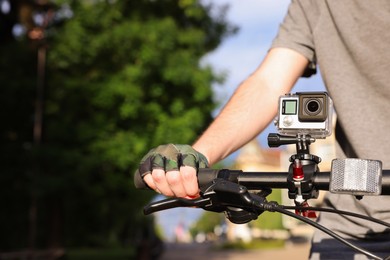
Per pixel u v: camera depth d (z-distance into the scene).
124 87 20.09
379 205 2.21
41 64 20.55
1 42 21.14
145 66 20.19
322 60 2.38
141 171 1.94
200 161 1.95
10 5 20.69
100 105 20.34
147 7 21.00
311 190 1.81
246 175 1.87
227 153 2.38
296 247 52.19
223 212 1.87
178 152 1.93
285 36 2.53
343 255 2.26
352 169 1.73
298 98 1.84
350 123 2.28
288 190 1.84
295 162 1.81
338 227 2.30
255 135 2.44
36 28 20.61
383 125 2.25
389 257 1.74
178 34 20.61
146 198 21.34
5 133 20.98
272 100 2.46
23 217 22.33
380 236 2.22
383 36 2.24
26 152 20.47
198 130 20.61
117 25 20.62
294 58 2.51
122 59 20.56
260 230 70.31
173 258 34.88
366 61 2.27
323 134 1.82
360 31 2.29
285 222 63.47
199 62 20.83
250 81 2.51
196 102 20.75
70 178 20.17
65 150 20.25
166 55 20.31
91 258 27.42
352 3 2.32
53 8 20.72
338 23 2.34
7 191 20.88
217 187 1.79
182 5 20.98
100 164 20.12
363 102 2.28
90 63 20.55
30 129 21.20
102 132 20.31
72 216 23.81
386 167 2.22
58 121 20.55
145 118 20.47
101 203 21.80
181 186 1.91
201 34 20.84
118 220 25.22
